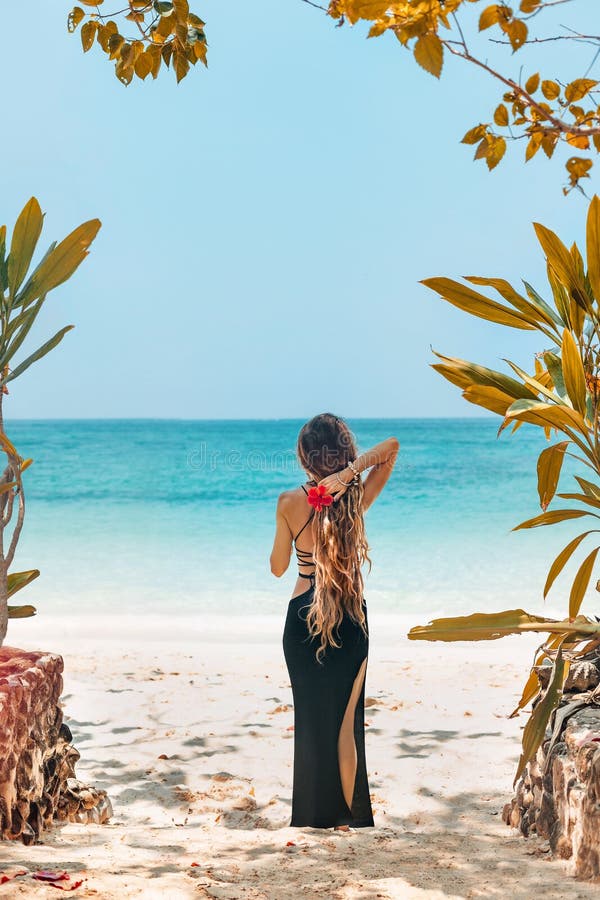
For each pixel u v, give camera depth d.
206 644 8.13
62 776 3.35
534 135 2.99
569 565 13.62
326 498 3.53
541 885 2.52
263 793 4.00
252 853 3.00
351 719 3.57
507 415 2.74
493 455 40.72
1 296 3.24
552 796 3.04
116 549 16.69
